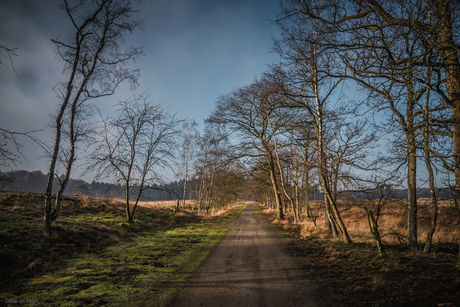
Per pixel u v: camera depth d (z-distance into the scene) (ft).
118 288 15.66
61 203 46.26
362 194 27.37
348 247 26.66
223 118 76.02
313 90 37.24
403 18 17.74
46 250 21.84
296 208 62.34
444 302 12.00
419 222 39.93
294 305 13.39
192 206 114.11
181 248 29.30
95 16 32.91
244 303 13.78
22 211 33.71
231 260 24.12
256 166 75.56
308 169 37.42
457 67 16.81
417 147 21.98
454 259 19.12
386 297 13.42
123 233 35.63
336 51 20.53
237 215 93.81
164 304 13.60
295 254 26.63
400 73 17.88
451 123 18.57
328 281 17.16
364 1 18.31
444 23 16.19
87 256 23.36
